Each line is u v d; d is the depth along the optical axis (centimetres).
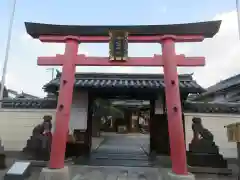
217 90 1705
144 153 1196
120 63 689
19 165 696
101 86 938
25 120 1019
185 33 689
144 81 1054
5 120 1023
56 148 629
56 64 692
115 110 2583
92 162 910
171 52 672
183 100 989
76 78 1088
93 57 700
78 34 716
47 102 1030
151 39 701
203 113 970
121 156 1083
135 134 2889
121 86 934
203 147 848
